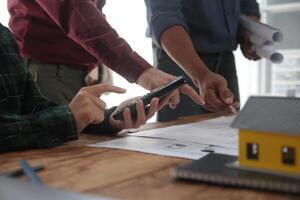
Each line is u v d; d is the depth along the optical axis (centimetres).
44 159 59
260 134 43
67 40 113
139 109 83
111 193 42
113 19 235
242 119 45
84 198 34
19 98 84
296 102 45
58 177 48
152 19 128
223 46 143
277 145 42
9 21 117
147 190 42
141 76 95
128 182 46
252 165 44
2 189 35
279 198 39
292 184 39
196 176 44
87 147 70
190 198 40
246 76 290
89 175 49
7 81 82
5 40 88
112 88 83
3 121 69
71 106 77
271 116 44
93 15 93
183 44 122
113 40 95
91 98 79
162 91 84
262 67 286
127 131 88
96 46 94
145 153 63
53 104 85
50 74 114
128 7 236
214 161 48
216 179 43
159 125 97
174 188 43
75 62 117
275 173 42
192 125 96
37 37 112
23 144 68
